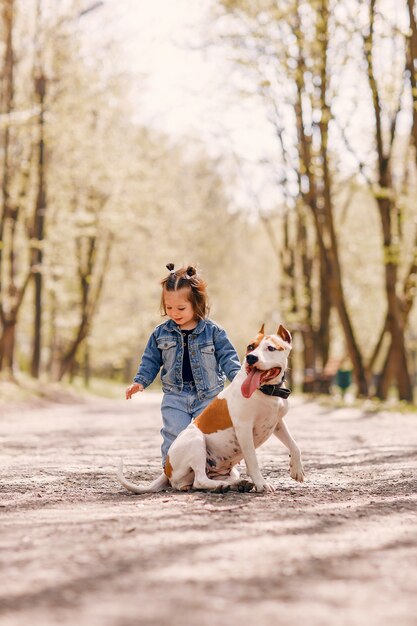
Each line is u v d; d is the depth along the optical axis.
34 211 27.17
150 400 33.69
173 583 3.08
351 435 12.09
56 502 5.29
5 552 3.65
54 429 13.81
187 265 6.46
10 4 23.73
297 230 31.39
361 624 2.62
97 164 30.41
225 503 5.04
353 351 22.45
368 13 19.58
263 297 56.38
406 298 22.33
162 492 5.68
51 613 2.72
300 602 2.85
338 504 5.09
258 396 5.51
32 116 23.95
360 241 33.38
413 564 3.45
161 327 6.45
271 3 21.27
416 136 18.19
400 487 6.05
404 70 21.16
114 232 34.34
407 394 21.14
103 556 3.53
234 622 2.62
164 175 38.75
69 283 37.91
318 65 20.34
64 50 26.17
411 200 20.67
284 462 8.06
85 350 43.69
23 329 40.72
